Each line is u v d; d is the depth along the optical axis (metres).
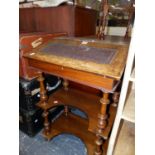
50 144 1.47
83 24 1.54
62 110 1.82
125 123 1.19
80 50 1.04
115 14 1.66
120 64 0.83
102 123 1.00
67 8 1.37
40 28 1.63
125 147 1.02
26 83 1.28
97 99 1.42
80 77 0.92
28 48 1.20
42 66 1.10
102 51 0.98
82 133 1.53
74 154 1.38
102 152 1.23
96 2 1.74
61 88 1.61
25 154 1.37
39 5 1.62
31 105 1.38
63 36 1.43
